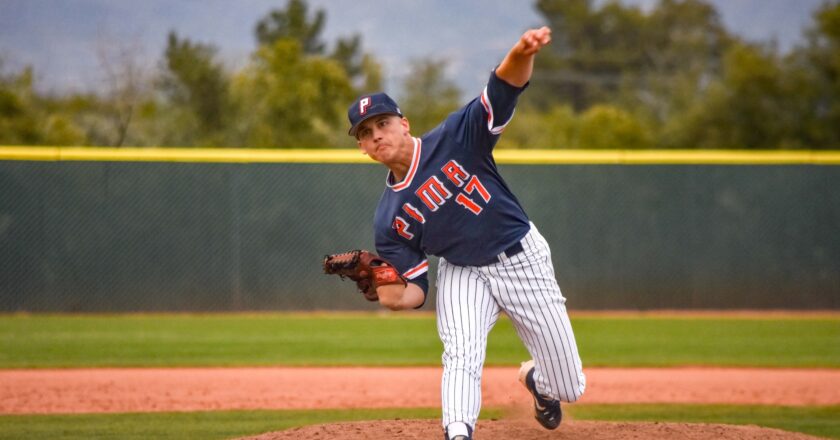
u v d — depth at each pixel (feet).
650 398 87.15
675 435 54.19
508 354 114.62
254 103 248.32
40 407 80.94
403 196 45.21
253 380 95.61
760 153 160.45
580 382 49.21
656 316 153.38
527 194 157.17
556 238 157.17
